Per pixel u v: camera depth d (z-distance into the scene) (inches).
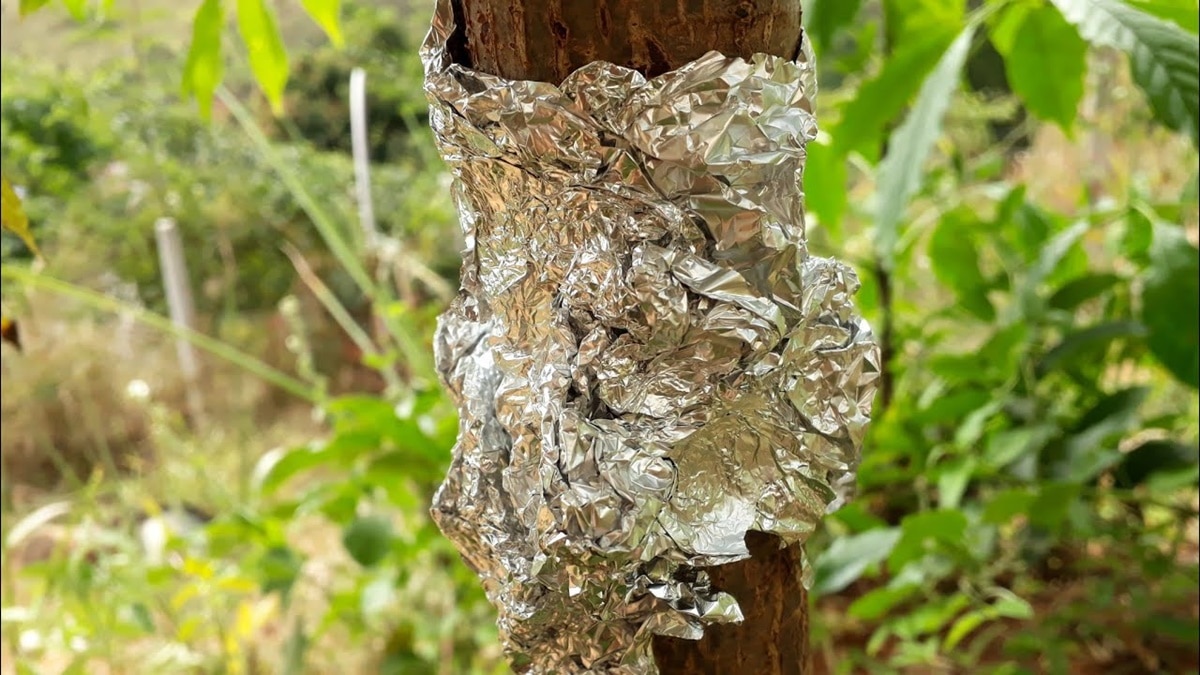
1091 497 31.8
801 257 12.7
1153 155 44.3
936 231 33.3
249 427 49.1
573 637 13.8
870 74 34.4
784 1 12.3
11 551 43.0
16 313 41.8
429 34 13.0
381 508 40.2
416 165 53.8
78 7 27.5
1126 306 32.7
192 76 27.1
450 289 44.9
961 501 34.4
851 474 14.4
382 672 33.2
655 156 11.6
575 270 12.3
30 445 48.7
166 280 45.6
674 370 12.4
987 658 31.8
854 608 27.7
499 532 14.4
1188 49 19.1
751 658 14.8
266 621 38.8
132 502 41.9
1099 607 29.1
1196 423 31.1
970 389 34.5
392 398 39.1
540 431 13.1
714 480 13.4
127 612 35.8
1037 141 50.7
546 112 11.6
